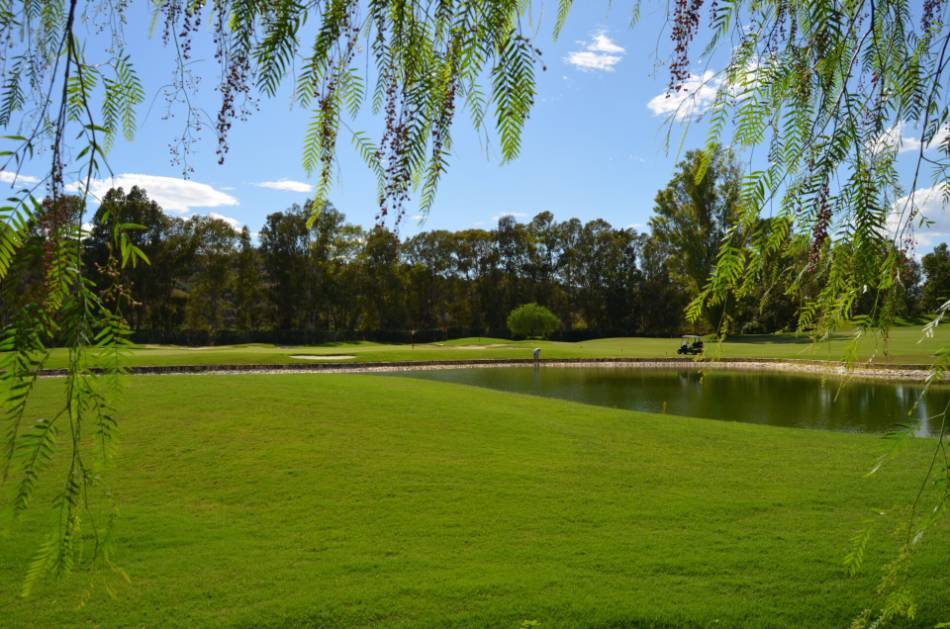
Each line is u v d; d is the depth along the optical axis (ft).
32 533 15.44
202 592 13.28
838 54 3.86
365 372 76.95
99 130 2.91
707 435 29.53
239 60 3.51
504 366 85.87
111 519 3.34
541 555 15.21
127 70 4.07
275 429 28.02
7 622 11.94
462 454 25.09
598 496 19.92
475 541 16.20
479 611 12.41
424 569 14.43
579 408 37.29
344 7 3.66
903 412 42.52
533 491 20.40
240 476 21.75
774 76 3.89
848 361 3.76
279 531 16.90
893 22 4.18
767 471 22.98
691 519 17.74
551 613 12.30
